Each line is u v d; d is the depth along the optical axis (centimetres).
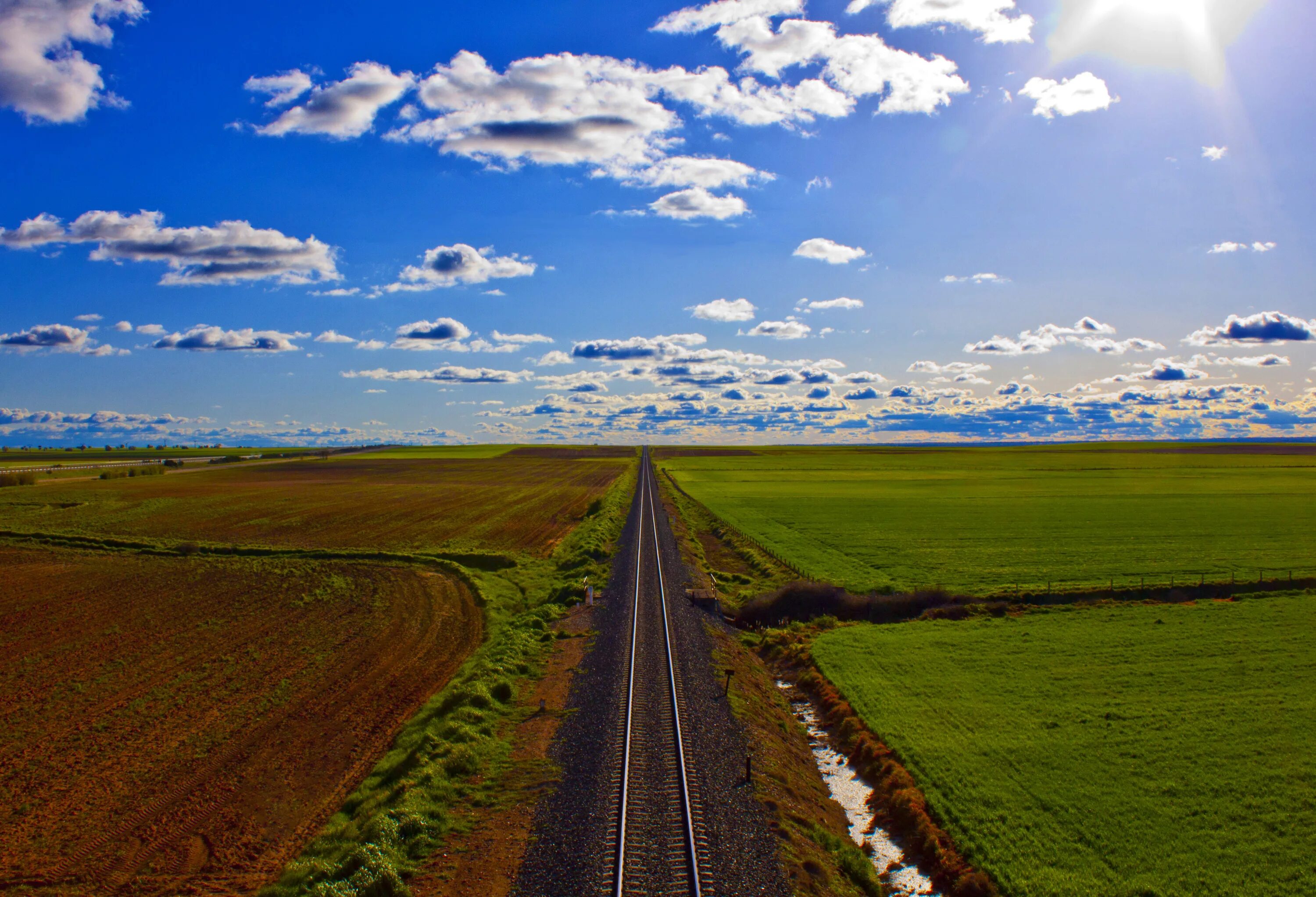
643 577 4397
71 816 1789
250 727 2312
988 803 1841
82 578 4672
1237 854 1597
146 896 1480
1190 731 2228
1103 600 4009
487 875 1402
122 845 1666
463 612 3788
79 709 2472
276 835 1708
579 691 2431
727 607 4006
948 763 2050
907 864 1662
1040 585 4275
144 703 2522
